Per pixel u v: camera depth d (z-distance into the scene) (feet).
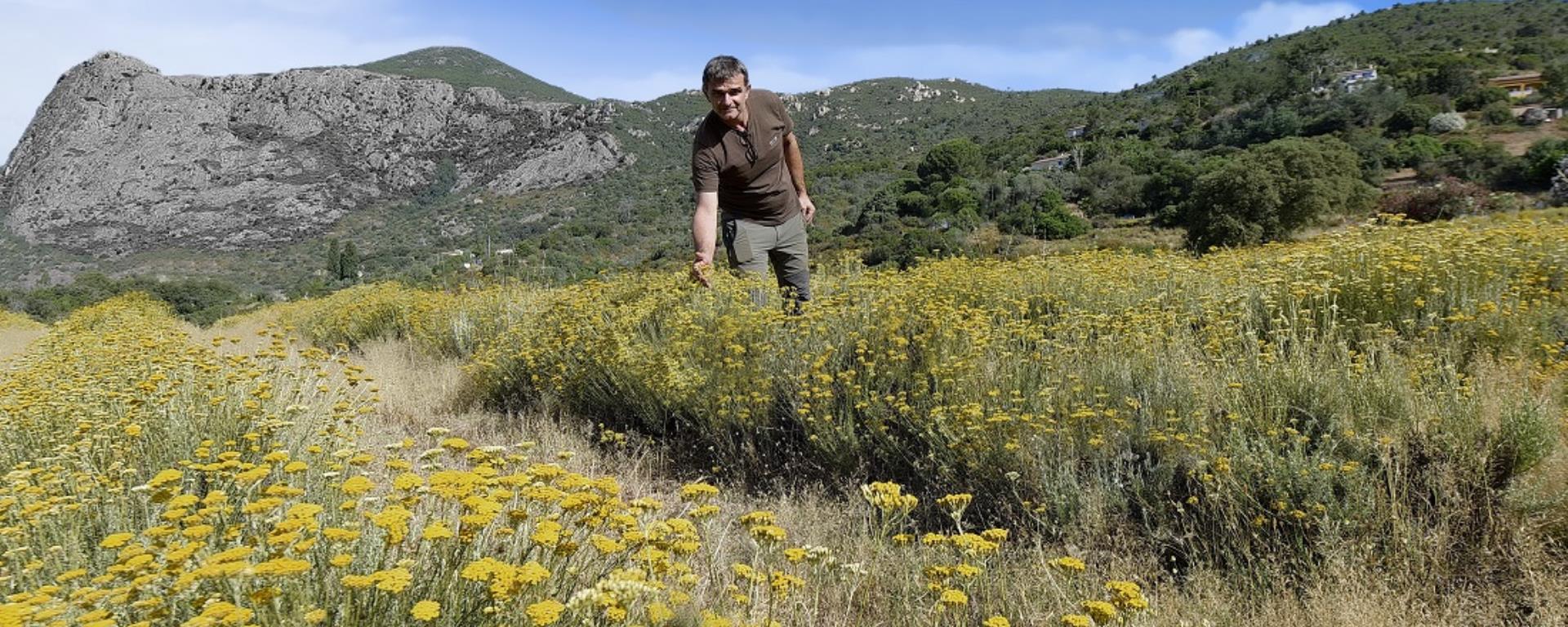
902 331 14.55
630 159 553.23
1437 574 7.82
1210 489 9.15
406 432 15.31
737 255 17.01
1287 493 8.66
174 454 10.16
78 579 6.16
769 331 15.21
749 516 7.40
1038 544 9.00
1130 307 16.48
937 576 7.48
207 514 6.43
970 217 166.30
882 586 8.40
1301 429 10.11
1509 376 10.52
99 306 52.01
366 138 617.21
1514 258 15.93
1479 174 181.37
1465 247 16.48
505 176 571.69
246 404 11.05
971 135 514.68
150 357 15.07
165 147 547.49
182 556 5.45
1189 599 8.08
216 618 4.81
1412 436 9.16
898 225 170.30
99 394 12.57
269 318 44.01
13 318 64.44
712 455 13.42
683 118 625.00
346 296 39.29
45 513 7.18
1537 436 8.34
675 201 377.30
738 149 15.96
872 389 13.03
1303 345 12.52
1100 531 9.20
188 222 490.08
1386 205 127.65
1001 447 10.39
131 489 8.07
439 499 8.10
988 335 13.47
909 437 12.10
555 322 19.86
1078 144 328.90
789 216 17.35
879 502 8.38
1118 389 11.57
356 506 6.97
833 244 118.62
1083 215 198.80
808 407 12.46
